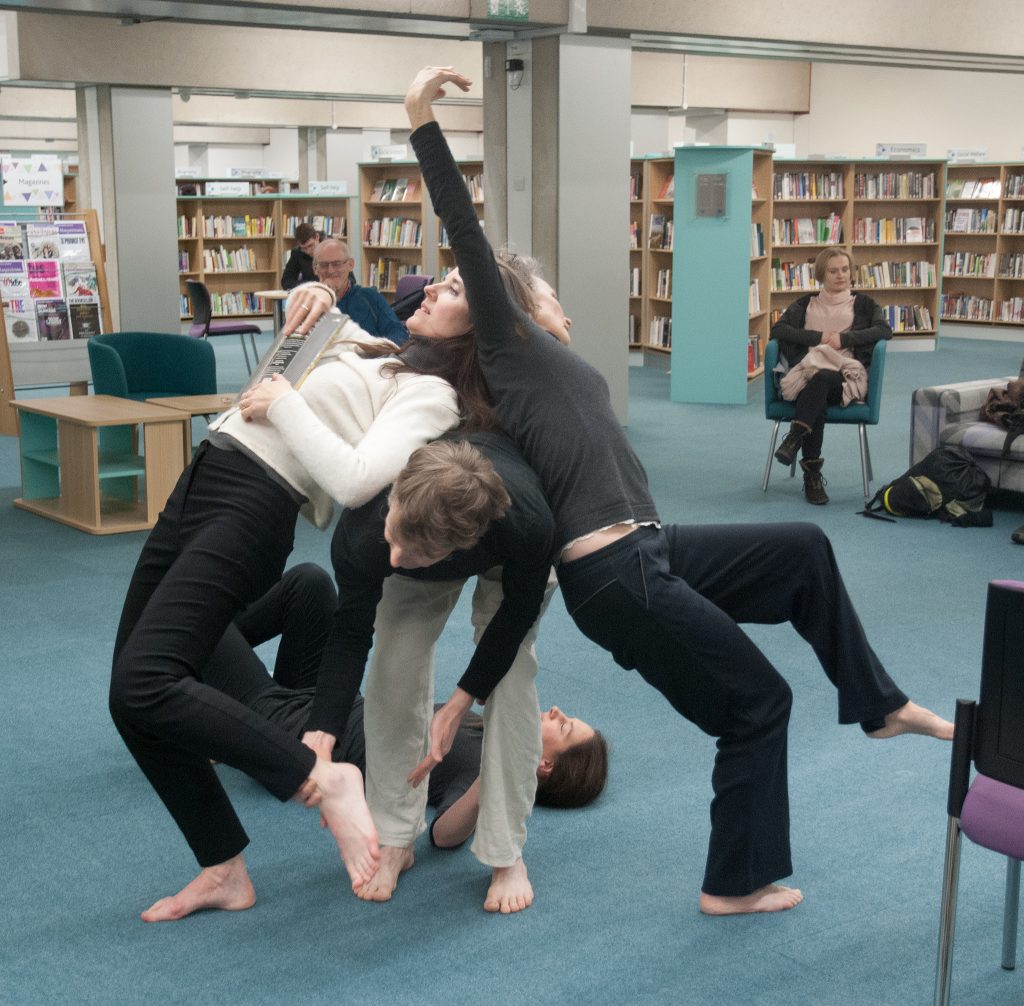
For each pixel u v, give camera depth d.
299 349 2.65
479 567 2.41
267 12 7.82
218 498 2.48
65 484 6.53
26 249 9.02
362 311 6.87
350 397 2.52
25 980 2.51
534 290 2.78
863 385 6.88
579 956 2.60
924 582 5.46
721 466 7.99
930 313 15.04
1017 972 2.55
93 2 7.49
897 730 2.73
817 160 14.11
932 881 2.92
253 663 3.33
